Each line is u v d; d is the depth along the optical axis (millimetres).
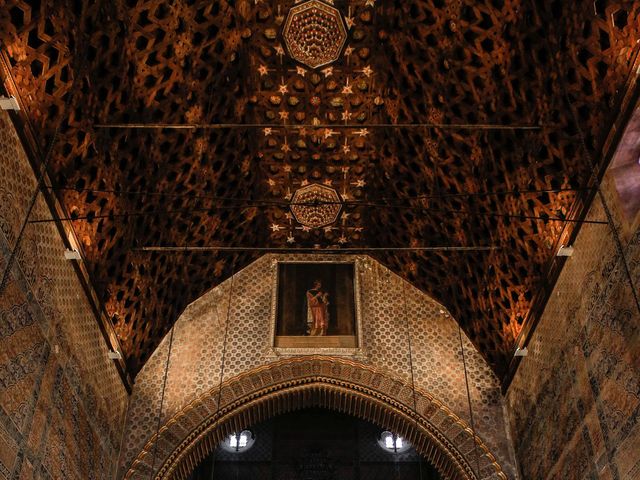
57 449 8344
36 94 7188
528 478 10500
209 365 12000
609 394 7824
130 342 11250
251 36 10305
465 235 11195
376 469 16797
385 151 11844
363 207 12867
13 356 7039
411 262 12672
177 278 11883
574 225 8586
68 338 8656
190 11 8969
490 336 11758
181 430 11336
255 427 17344
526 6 8047
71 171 8211
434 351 12242
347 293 12859
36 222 7316
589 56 7480
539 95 8469
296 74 10945
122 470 10945
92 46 7797
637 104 6934
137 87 8906
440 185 11141
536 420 10156
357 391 11773
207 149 10766
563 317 9102
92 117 8203
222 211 11906
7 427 6922
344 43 10555
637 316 7133
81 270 8930
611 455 7773
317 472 16656
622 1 6793
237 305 12719
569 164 8453
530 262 9938
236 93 10742
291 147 11953
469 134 9969
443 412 11594
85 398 9391
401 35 10016
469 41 9086
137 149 9422
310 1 10047
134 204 9898
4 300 6789
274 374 11867
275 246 13445
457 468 11180
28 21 6715
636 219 7211
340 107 11461
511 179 9641
